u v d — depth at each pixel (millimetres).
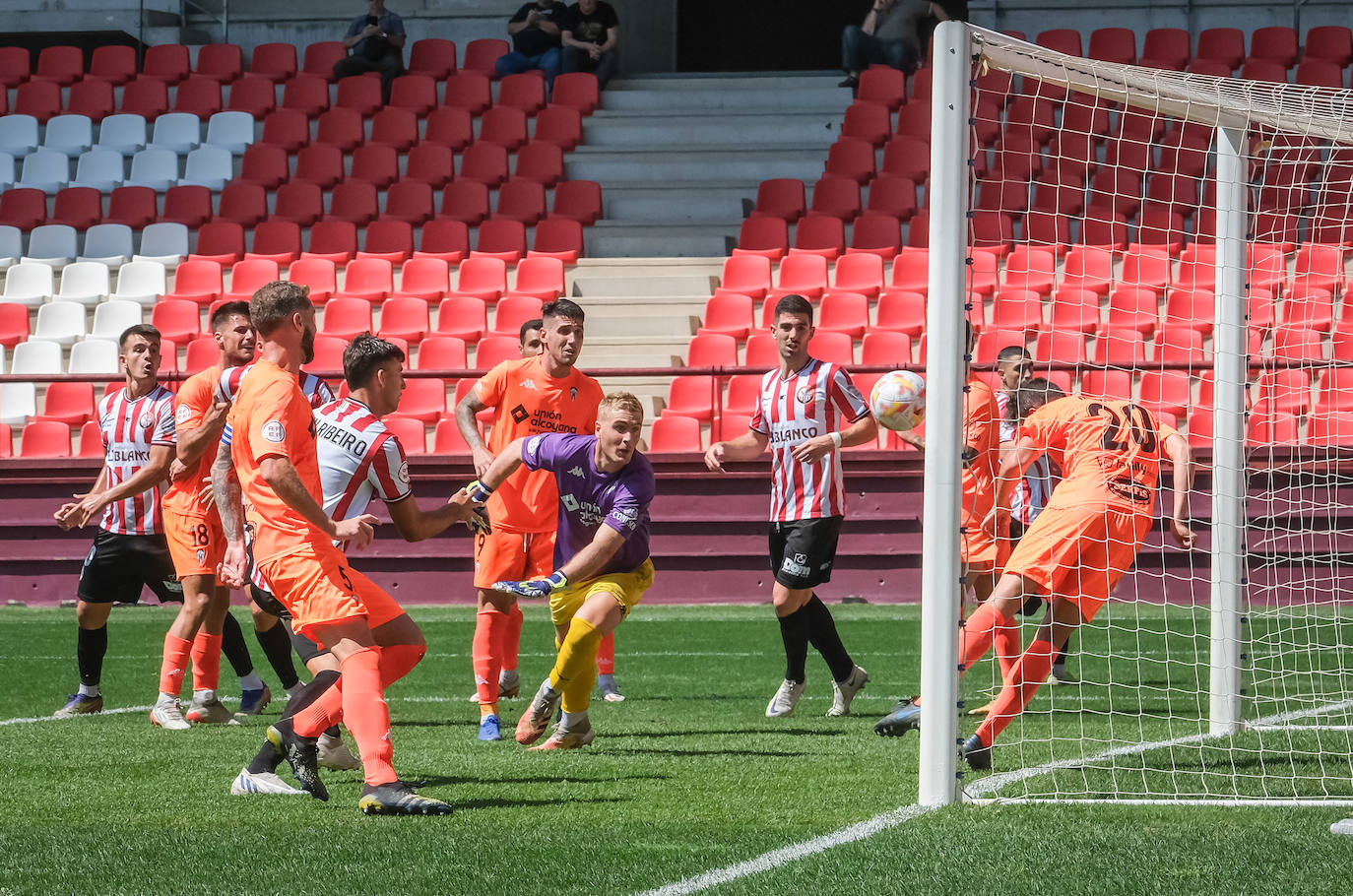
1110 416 14320
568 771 13148
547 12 54844
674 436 35844
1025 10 54812
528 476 15891
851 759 13836
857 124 49750
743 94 53625
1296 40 51219
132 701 19391
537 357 16922
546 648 26469
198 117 54219
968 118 11641
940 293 11469
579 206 47562
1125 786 12523
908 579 33125
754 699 19281
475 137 53094
